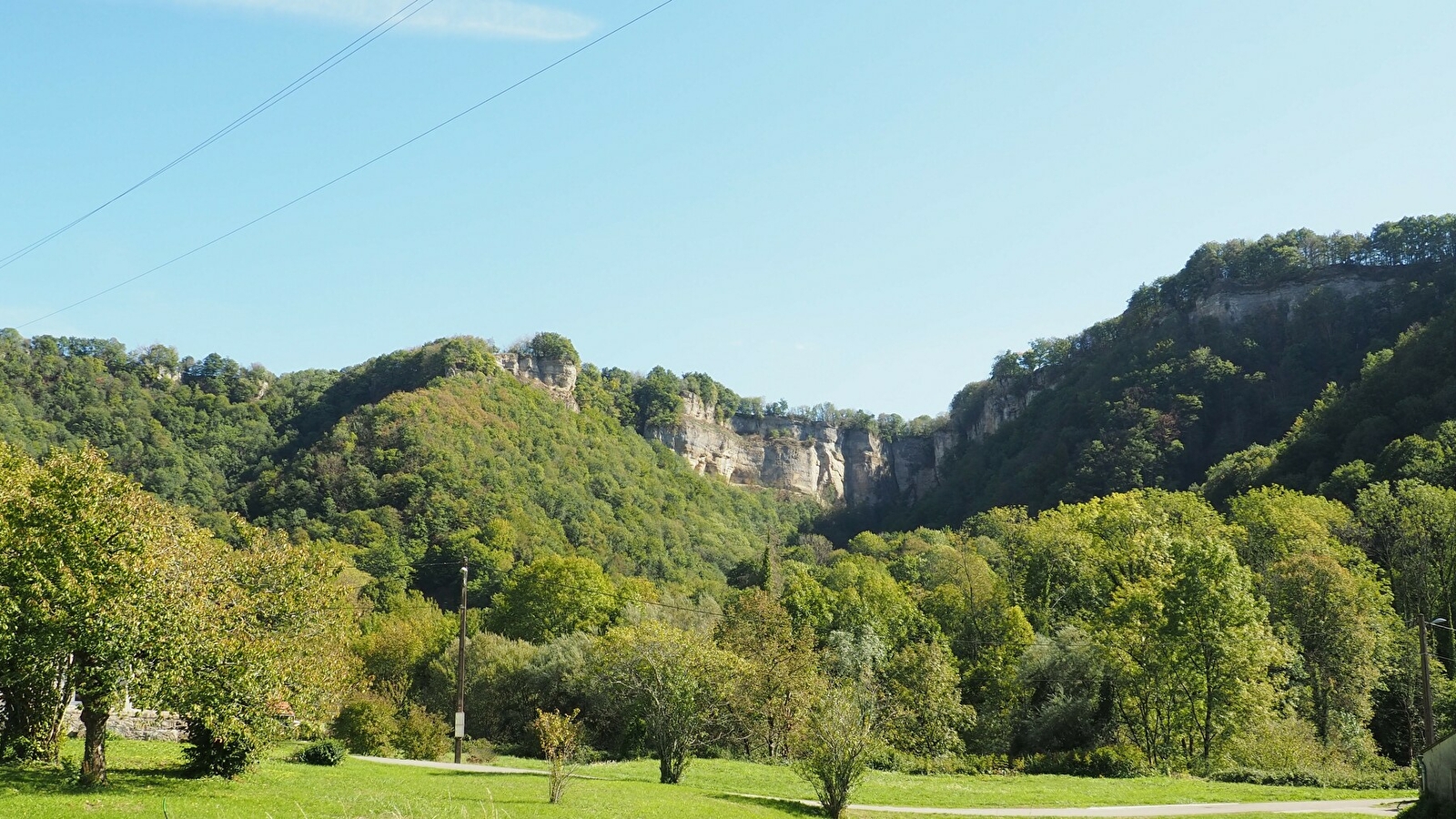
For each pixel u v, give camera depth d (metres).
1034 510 151.62
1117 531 84.00
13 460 32.03
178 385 161.00
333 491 134.25
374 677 66.88
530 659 68.44
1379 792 41.12
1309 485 99.62
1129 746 51.81
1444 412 95.88
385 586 106.50
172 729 37.38
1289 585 64.75
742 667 42.09
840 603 82.31
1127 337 193.50
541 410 188.38
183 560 25.66
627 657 41.34
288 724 27.84
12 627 22.91
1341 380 143.88
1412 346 109.12
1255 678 53.34
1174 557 58.28
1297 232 182.25
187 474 134.25
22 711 27.09
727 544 183.12
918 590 95.00
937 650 62.56
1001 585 85.06
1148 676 54.78
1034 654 66.00
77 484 23.95
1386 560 75.50
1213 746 52.72
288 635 27.33
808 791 38.75
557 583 84.81
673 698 38.91
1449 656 66.56
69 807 20.31
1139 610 56.91
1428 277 153.62
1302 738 52.31
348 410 171.12
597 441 192.88
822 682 54.66
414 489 136.00
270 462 144.88
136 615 23.09
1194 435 147.25
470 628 83.81
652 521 170.88
